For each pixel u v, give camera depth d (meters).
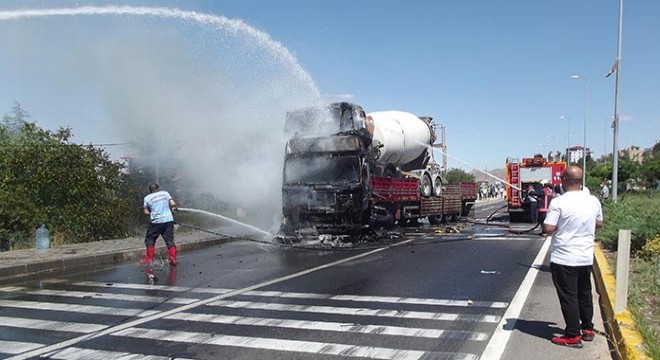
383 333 6.02
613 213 14.94
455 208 24.83
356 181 14.69
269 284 9.12
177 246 14.31
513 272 10.01
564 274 5.39
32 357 5.35
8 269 10.27
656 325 5.67
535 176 24.92
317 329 6.22
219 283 9.32
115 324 6.60
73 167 14.84
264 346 5.61
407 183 18.91
